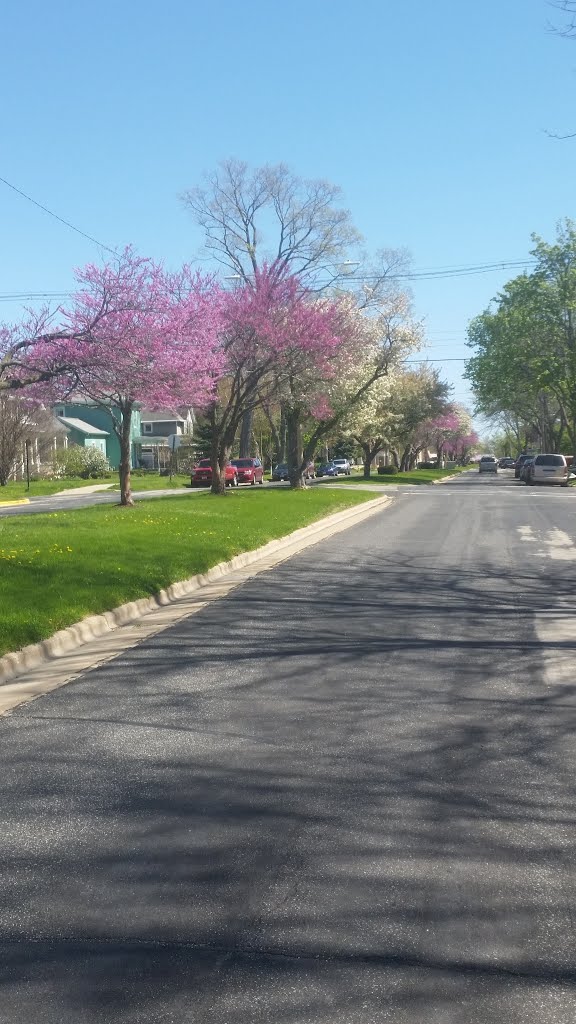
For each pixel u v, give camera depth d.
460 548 18.75
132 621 11.26
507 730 6.69
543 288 60.78
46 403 23.38
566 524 24.67
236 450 85.88
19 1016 3.33
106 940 3.82
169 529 18.91
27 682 8.35
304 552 18.23
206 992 3.45
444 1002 3.39
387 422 66.00
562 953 3.73
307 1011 3.34
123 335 20.28
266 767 5.91
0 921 3.99
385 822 5.01
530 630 10.25
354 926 3.92
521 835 4.86
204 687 7.96
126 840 4.81
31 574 12.31
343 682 8.06
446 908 4.07
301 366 33.00
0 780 5.75
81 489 52.69
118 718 7.08
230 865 4.50
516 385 67.06
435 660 8.85
